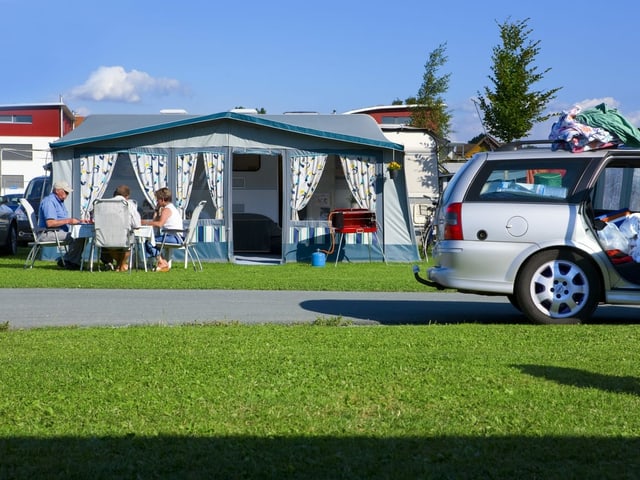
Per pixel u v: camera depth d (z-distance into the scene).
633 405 4.46
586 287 7.98
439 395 4.68
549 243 7.99
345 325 7.86
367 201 18.08
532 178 8.20
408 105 33.84
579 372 5.30
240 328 7.42
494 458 3.59
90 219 17.16
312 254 17.55
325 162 18.00
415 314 9.25
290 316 8.86
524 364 5.57
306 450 3.69
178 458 3.57
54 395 4.67
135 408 4.41
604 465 3.51
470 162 8.39
